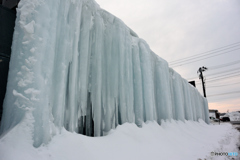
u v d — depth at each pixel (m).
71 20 3.61
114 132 4.02
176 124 7.52
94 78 4.20
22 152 2.04
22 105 2.34
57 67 3.10
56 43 3.18
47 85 2.67
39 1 2.78
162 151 4.13
